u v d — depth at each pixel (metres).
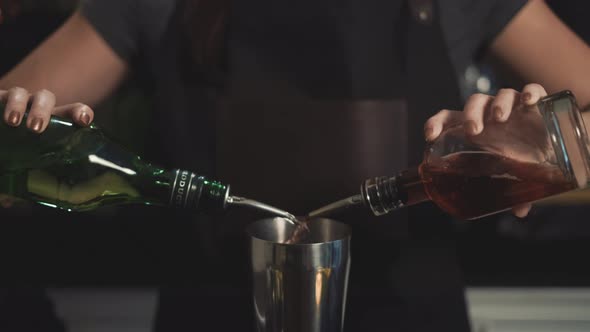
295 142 1.02
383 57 1.04
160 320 1.04
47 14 1.85
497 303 1.76
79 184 0.84
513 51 1.04
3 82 1.05
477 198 0.81
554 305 1.75
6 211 1.81
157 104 1.06
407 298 1.03
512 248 1.81
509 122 0.81
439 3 1.03
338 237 0.75
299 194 1.02
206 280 1.06
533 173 0.79
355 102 1.01
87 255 1.81
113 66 1.06
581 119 0.76
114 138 0.87
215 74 1.04
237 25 1.03
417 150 1.04
